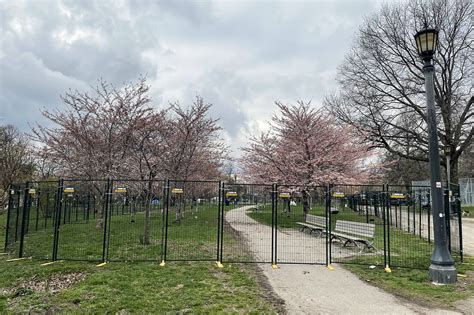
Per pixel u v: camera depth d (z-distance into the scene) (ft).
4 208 81.30
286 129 67.72
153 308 17.75
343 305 18.83
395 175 141.08
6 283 22.58
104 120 54.39
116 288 21.04
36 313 17.26
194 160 70.64
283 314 17.30
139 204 89.35
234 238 41.65
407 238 46.11
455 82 85.71
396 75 89.76
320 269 27.30
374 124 91.50
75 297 19.33
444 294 20.93
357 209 86.79
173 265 27.48
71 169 53.78
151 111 58.18
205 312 17.26
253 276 24.63
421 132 90.94
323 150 63.41
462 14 82.69
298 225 55.93
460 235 30.81
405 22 87.30
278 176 62.90
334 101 103.91
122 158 54.44
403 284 23.11
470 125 87.97
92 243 37.42
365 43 91.76
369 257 32.14
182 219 63.46
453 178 86.74
